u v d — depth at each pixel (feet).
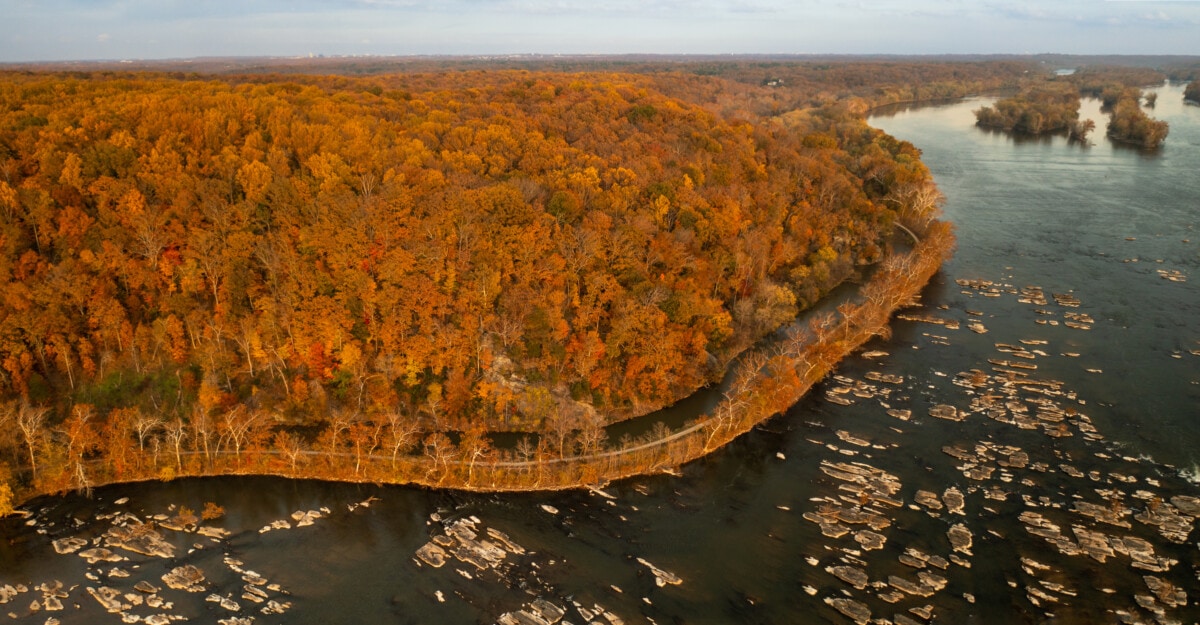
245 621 295.28
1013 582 317.01
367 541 341.82
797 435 430.61
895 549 338.95
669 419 444.55
